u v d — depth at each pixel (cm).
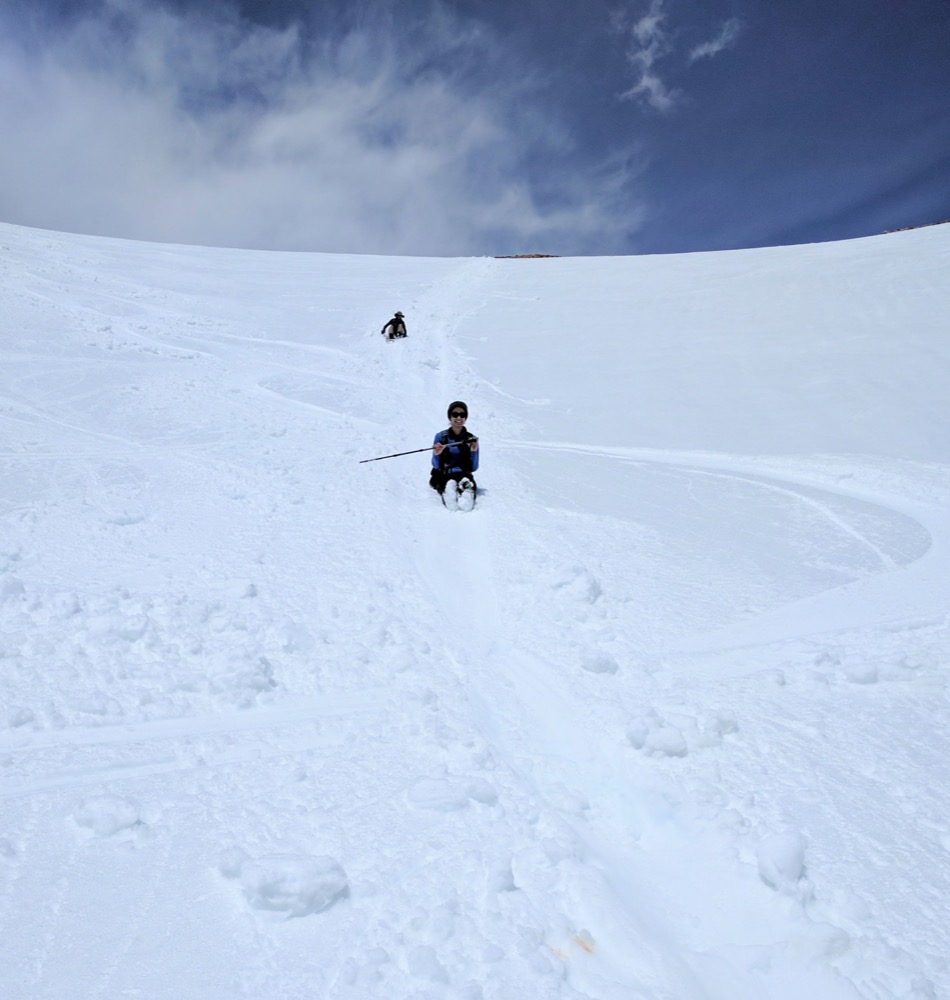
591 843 269
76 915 223
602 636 425
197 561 511
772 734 324
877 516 657
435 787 278
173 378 1123
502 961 208
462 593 499
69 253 2133
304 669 381
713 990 208
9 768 294
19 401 922
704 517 657
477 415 1080
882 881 241
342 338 1560
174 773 296
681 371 1274
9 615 413
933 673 375
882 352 1259
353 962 206
